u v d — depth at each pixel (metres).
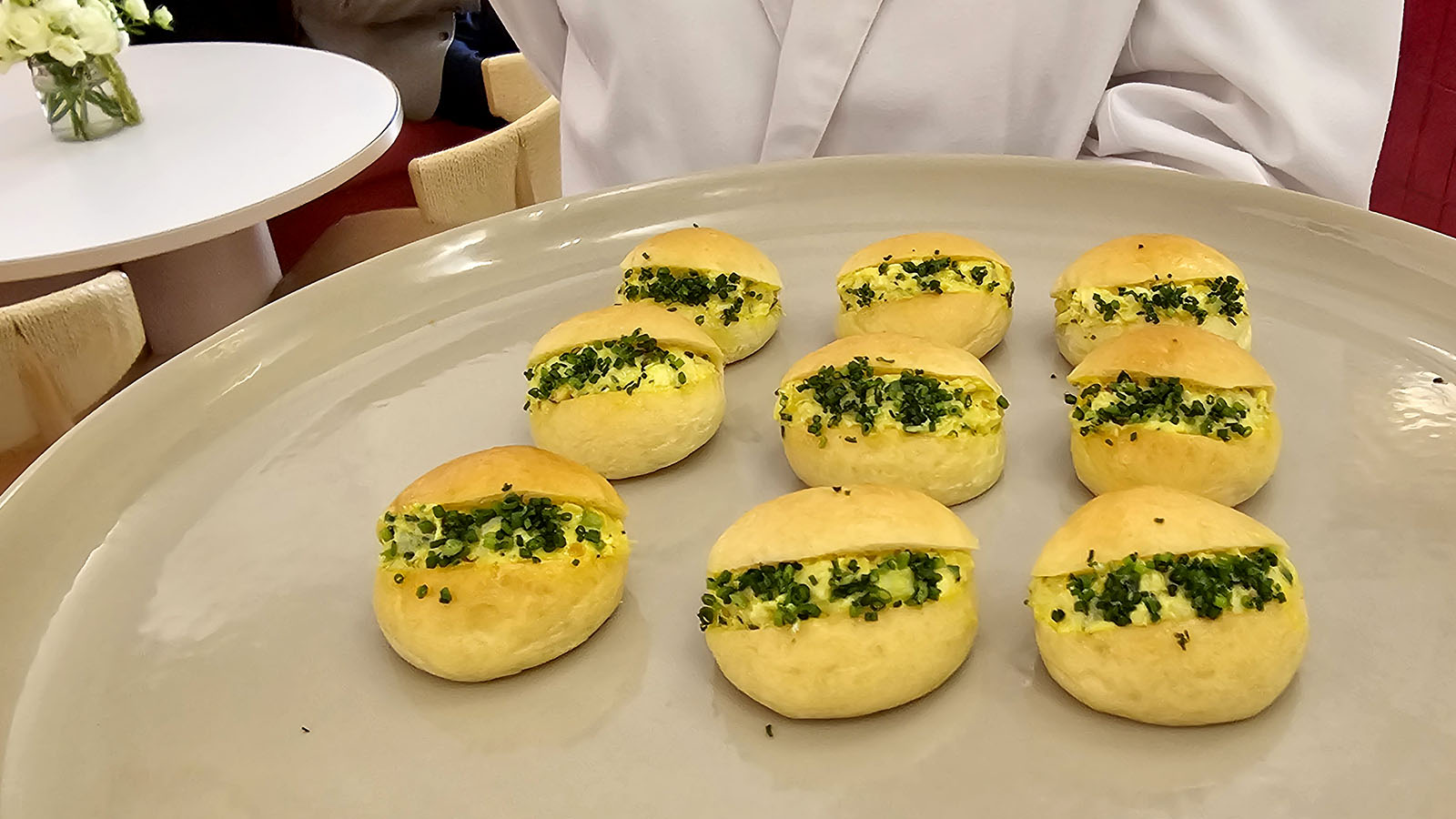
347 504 0.27
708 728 0.22
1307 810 0.19
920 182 0.37
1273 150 0.34
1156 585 0.21
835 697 0.21
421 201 0.55
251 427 0.30
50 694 0.23
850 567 0.22
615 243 0.36
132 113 0.63
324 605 0.25
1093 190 0.35
